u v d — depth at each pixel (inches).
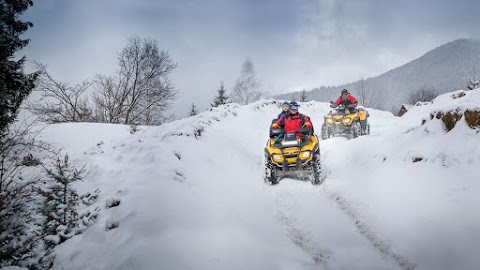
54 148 411.2
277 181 263.9
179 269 120.2
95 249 147.6
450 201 173.5
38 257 144.9
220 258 130.6
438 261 132.0
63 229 164.9
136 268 122.3
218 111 529.0
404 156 244.5
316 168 246.8
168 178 211.3
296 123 296.0
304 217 191.2
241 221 173.2
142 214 161.6
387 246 150.4
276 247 150.6
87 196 210.7
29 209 165.8
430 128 251.9
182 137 311.3
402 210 178.7
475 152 203.2
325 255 148.7
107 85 1157.1
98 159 290.8
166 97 1231.5
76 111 1053.2
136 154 275.7
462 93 479.5
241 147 362.3
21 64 364.5
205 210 174.1
